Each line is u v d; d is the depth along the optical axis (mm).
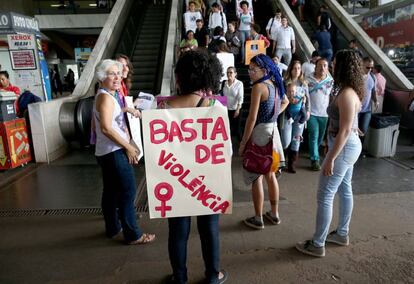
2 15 6836
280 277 2473
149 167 1988
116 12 9797
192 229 3211
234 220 3381
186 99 1992
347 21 9328
